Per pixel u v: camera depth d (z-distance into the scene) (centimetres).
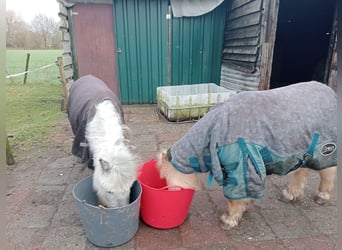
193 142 174
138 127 428
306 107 167
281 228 200
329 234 194
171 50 573
